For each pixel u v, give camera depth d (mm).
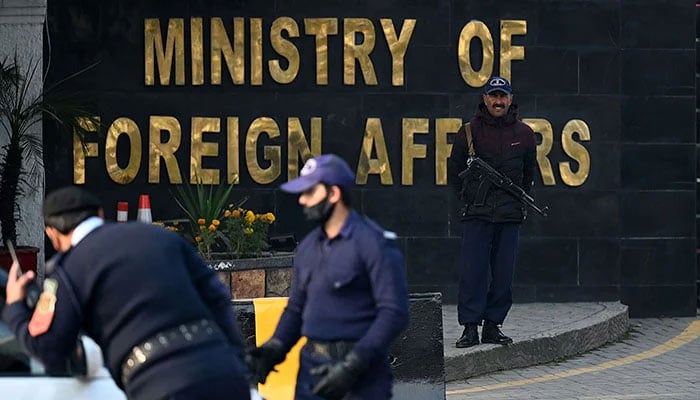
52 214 21641
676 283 55156
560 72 54250
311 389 24531
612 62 54531
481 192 44438
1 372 22156
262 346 25438
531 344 45969
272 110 53531
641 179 54750
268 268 43531
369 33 53562
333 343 24297
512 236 44875
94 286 21016
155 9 53188
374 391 24266
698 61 57688
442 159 53844
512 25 53969
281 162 53562
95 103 53062
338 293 24297
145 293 21109
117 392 21906
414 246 53906
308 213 24375
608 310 52281
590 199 54500
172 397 20844
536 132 54188
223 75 53406
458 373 43344
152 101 53312
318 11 53469
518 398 40125
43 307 20984
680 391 41125
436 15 53781
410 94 53750
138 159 53250
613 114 54562
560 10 54188
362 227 24328
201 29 53219
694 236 55094
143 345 21000
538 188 54312
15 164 49531
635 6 54531
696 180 55531
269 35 53406
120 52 53156
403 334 34562
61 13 52812
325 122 53656
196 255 22375
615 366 45844
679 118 54875
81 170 53000
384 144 53625
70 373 22062
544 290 54406
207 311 21719
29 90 51906
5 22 51844
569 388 41781
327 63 53500
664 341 50719
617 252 54719
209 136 53406
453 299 54062
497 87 44188
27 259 49219
